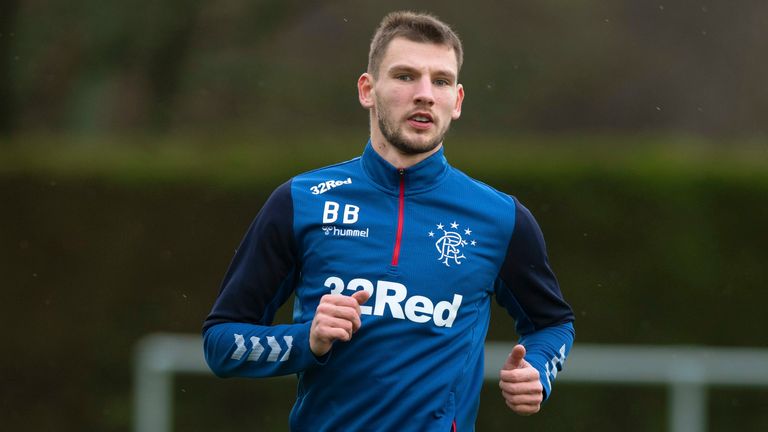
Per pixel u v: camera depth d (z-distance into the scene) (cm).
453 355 1352
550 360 1417
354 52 6431
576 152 3525
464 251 1373
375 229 1370
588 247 3481
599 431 3288
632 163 3497
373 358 1337
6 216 3566
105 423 3516
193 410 3325
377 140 1403
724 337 3459
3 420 3534
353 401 1344
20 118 5494
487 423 3322
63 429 3525
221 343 1363
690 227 3472
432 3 6475
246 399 3362
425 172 1393
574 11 6650
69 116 5597
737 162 3503
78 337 3534
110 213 3550
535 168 3494
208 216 3541
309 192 1392
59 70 5541
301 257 1383
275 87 6075
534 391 1338
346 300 1272
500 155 3519
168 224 3544
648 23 6831
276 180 3534
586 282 3478
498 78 6481
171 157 3575
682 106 6869
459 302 1362
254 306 1388
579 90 6700
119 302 3538
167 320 3528
